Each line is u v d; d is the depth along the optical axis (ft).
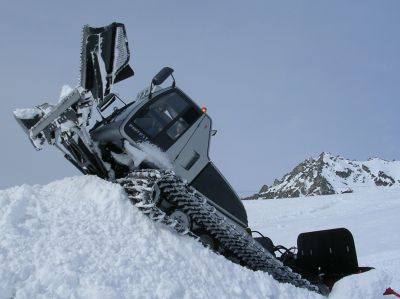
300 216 63.52
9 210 14.98
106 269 13.56
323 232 22.35
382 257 30.83
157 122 20.15
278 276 19.99
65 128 18.24
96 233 15.43
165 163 19.79
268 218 62.95
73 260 13.35
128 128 19.33
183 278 14.78
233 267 16.78
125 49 18.15
